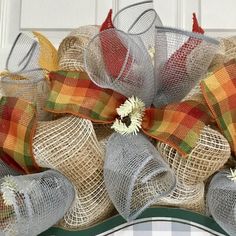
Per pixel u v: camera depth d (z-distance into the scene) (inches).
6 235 16.2
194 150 16.6
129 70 17.1
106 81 17.1
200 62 17.5
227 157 16.9
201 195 17.7
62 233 18.1
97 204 18.1
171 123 17.1
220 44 19.2
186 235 17.7
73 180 17.8
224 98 17.2
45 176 16.8
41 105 18.6
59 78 18.0
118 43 17.2
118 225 17.8
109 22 18.6
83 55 18.2
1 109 17.8
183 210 17.8
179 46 17.3
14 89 18.8
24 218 16.0
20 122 17.5
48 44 21.0
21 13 32.2
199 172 16.7
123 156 16.6
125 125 17.4
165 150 17.1
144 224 17.8
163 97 18.1
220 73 17.5
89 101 17.6
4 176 17.8
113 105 17.7
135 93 17.6
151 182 16.4
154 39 18.1
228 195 16.9
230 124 17.1
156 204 17.8
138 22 19.2
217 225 17.7
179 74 17.6
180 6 32.0
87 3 32.4
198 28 19.5
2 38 31.9
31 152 17.2
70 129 17.4
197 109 17.1
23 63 20.9
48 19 32.3
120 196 16.3
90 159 17.6
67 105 17.6
